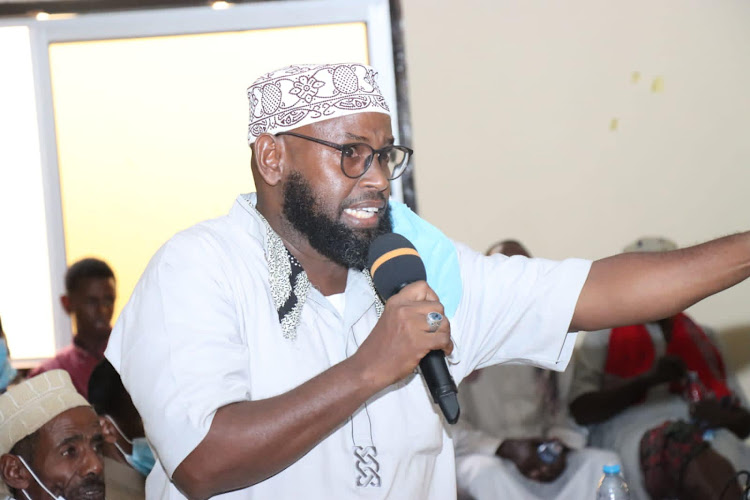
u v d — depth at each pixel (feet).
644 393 13.26
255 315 4.98
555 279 5.42
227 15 15.43
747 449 13.07
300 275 5.12
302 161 5.07
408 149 5.24
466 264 5.65
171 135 15.66
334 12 15.60
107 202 15.65
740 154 16.14
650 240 15.37
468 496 12.85
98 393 9.18
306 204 5.07
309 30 15.71
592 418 13.25
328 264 5.31
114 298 14.06
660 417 13.17
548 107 15.97
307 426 4.35
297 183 5.09
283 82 5.15
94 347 13.88
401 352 4.34
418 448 5.19
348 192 5.04
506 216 15.96
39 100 15.44
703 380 13.30
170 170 15.70
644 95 16.10
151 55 15.57
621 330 13.44
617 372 13.34
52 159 15.51
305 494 4.89
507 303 5.48
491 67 15.87
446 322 4.40
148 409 4.58
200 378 4.52
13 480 7.32
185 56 15.58
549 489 12.75
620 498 8.56
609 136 16.06
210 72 15.62
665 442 12.96
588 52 16.01
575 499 12.66
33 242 15.56
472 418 13.32
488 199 15.94
